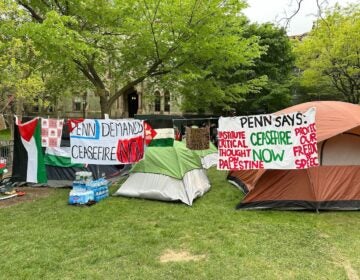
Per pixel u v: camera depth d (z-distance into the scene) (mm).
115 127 6824
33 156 6855
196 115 21328
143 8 9898
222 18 10273
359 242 5090
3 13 9039
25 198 7758
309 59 19844
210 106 20672
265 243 5062
